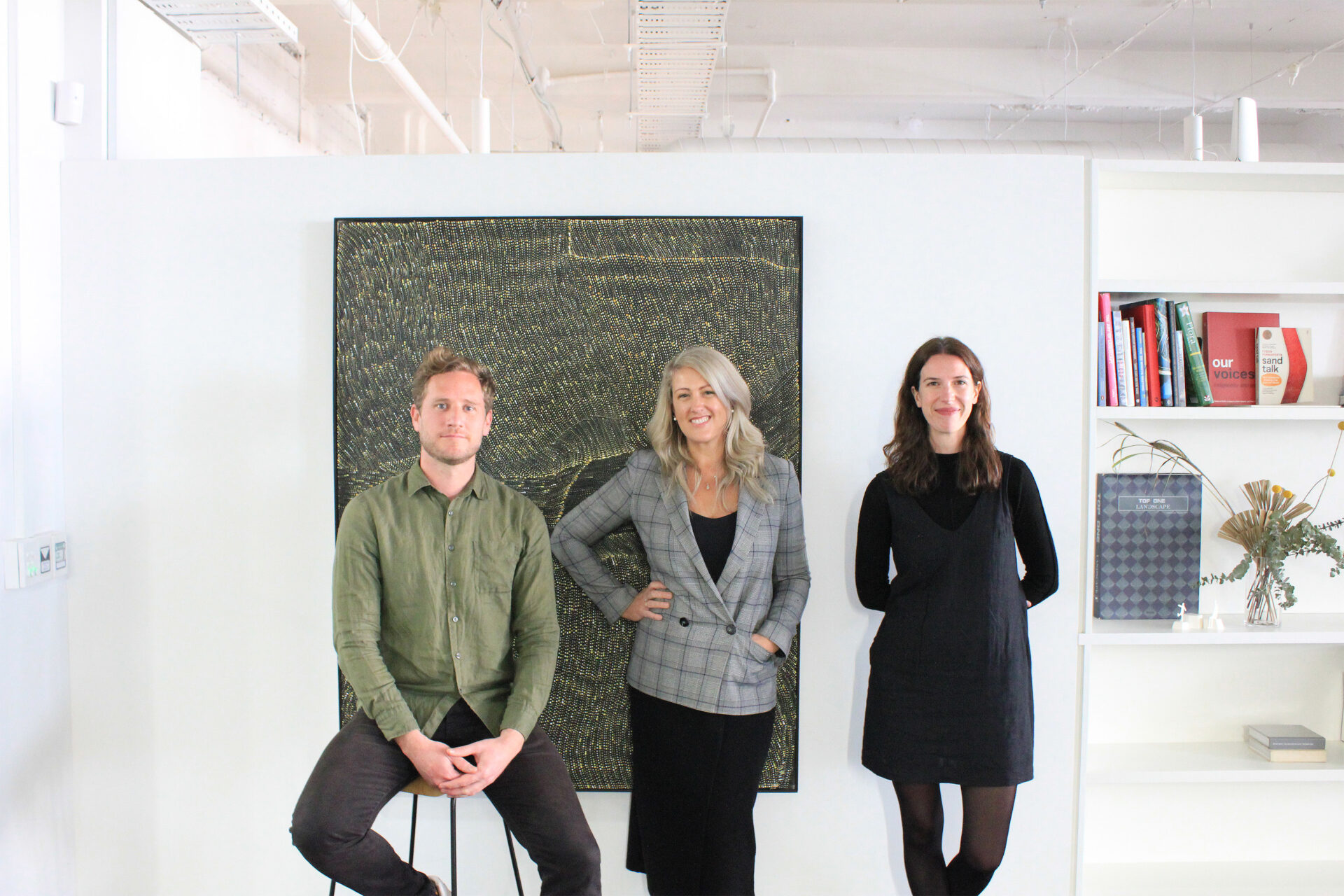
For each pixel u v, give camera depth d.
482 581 1.87
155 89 2.45
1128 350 2.29
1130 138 6.38
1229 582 2.48
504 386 2.22
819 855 2.27
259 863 2.28
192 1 2.37
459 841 2.26
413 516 1.85
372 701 1.72
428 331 2.21
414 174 2.23
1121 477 2.38
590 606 2.21
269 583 2.26
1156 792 2.49
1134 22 4.50
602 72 4.88
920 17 4.47
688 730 1.89
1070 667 2.23
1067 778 2.24
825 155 2.23
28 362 2.13
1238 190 2.53
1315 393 2.51
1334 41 4.75
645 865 1.97
